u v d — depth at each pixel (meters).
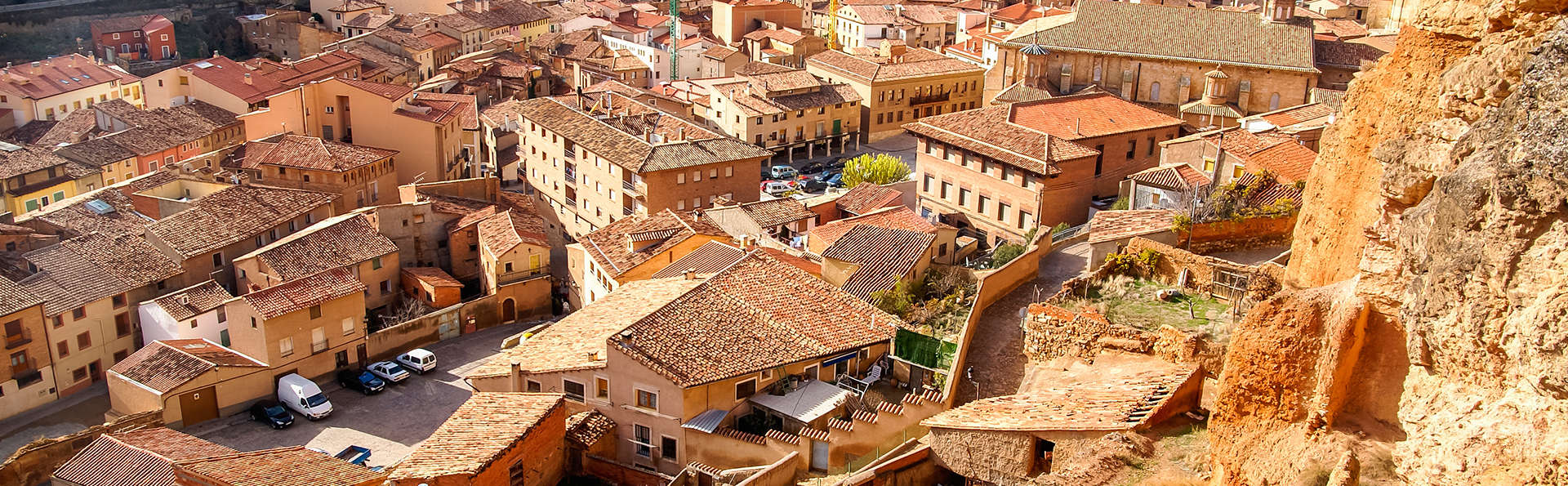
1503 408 20.33
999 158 91.25
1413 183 24.78
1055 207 89.69
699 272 71.38
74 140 123.31
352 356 79.75
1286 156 74.00
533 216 101.88
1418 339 22.88
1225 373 28.23
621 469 52.53
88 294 79.12
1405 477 22.86
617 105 135.12
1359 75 30.81
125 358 82.25
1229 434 28.11
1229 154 73.88
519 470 49.47
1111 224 57.91
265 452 53.38
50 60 149.00
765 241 84.56
